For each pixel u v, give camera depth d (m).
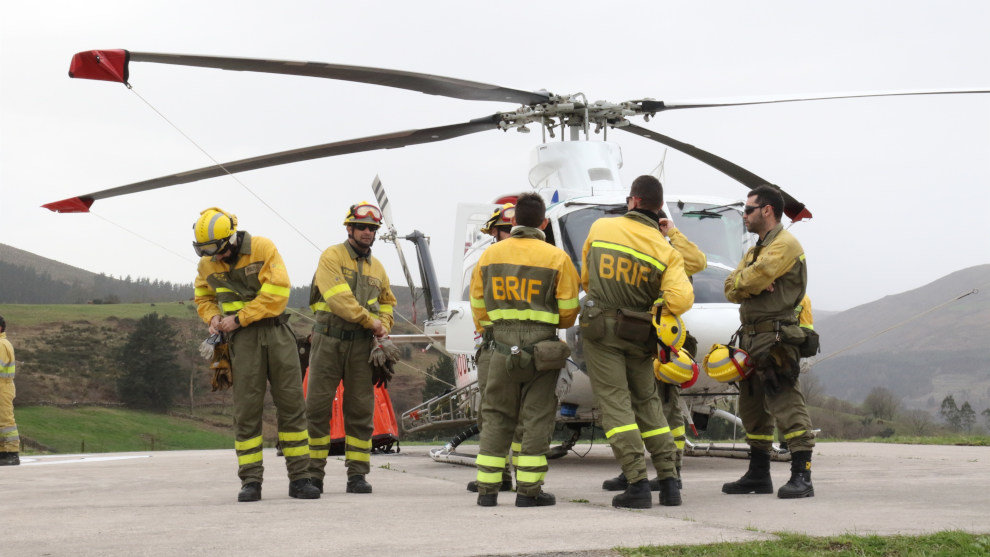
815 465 7.32
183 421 82.56
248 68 6.55
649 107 8.32
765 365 4.90
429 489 5.71
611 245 4.50
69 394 83.56
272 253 5.05
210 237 4.86
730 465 7.79
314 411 5.46
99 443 70.94
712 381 7.06
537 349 4.45
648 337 4.45
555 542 3.20
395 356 5.47
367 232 5.46
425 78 6.97
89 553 3.08
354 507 4.49
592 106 8.18
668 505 4.50
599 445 11.61
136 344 84.88
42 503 4.88
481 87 7.40
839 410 73.69
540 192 8.06
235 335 5.01
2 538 3.48
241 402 4.97
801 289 5.00
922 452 8.89
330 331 5.45
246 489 4.90
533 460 4.50
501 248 4.66
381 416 10.23
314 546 3.17
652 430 4.55
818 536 3.31
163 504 4.75
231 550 3.11
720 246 7.58
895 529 3.53
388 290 5.80
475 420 9.06
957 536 3.16
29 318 104.06
